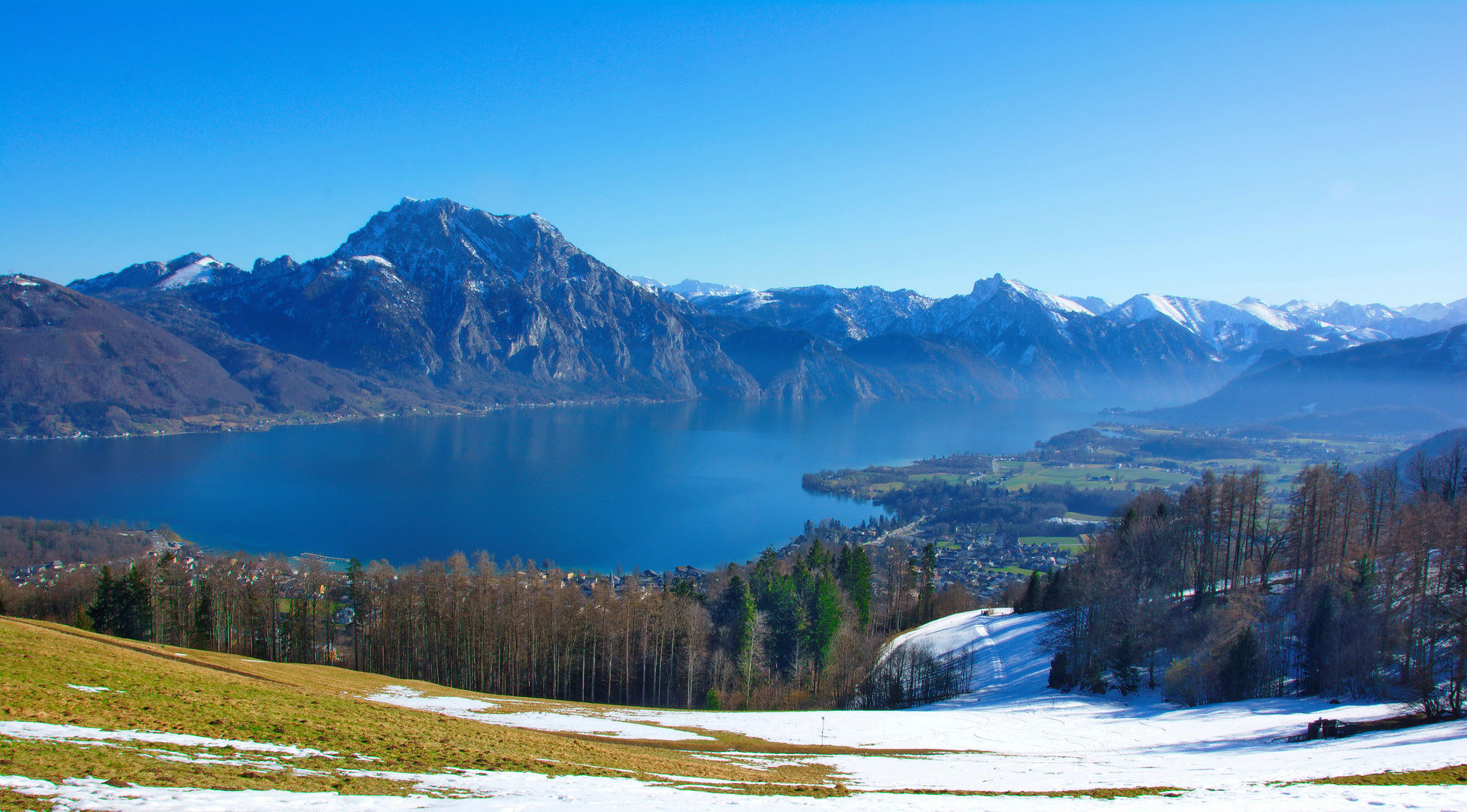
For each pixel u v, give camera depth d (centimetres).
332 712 3528
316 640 9488
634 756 3488
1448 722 4412
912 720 5859
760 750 4538
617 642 8506
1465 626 4894
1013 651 9019
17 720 2525
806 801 2595
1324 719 4675
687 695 8212
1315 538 8244
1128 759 4344
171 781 2078
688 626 8525
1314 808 2550
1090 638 7575
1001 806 2641
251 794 2044
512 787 2464
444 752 2942
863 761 4172
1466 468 10075
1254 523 8694
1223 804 2661
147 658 4347
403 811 2031
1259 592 7775
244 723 2978
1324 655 6041
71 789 1902
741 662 8188
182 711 3005
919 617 12169
